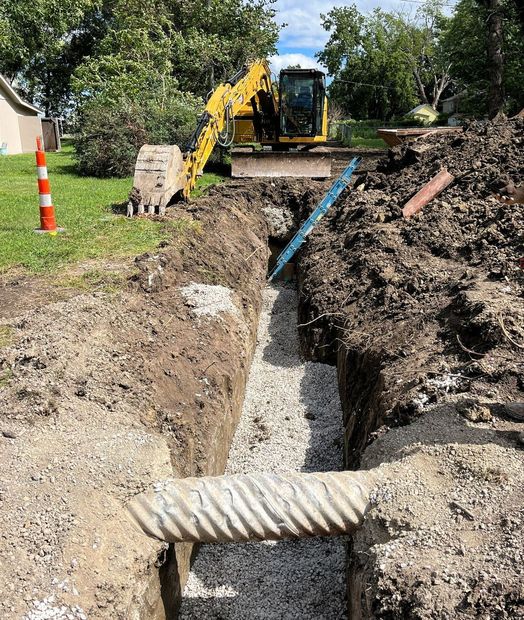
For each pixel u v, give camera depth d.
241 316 8.37
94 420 4.82
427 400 5.06
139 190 10.88
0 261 8.23
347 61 68.06
